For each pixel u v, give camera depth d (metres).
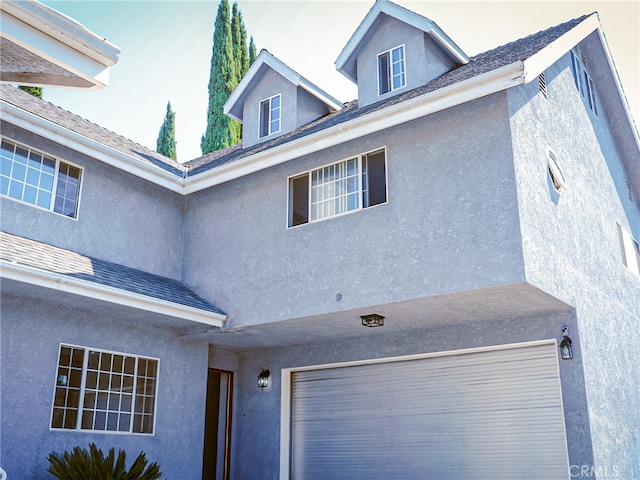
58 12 5.28
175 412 12.06
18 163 11.02
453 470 11.10
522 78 8.95
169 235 13.30
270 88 14.64
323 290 10.84
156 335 12.06
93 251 11.77
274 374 13.62
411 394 11.93
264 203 12.31
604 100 14.99
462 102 9.46
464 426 11.16
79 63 5.57
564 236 10.61
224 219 12.91
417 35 12.40
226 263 12.52
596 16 12.88
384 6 12.62
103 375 11.03
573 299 10.26
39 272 9.19
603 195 13.50
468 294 9.41
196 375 12.66
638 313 13.90
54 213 11.31
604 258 12.50
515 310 10.38
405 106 9.89
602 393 10.47
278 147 11.39
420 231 9.96
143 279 11.84
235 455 13.71
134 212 12.70
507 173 9.33
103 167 12.37
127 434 11.12
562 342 10.16
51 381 10.19
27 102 12.89
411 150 10.47
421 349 11.73
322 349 13.06
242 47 30.64
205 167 14.84
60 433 10.13
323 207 11.47
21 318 9.99
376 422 12.24
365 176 11.10
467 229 9.48
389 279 10.09
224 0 30.52
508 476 10.50
